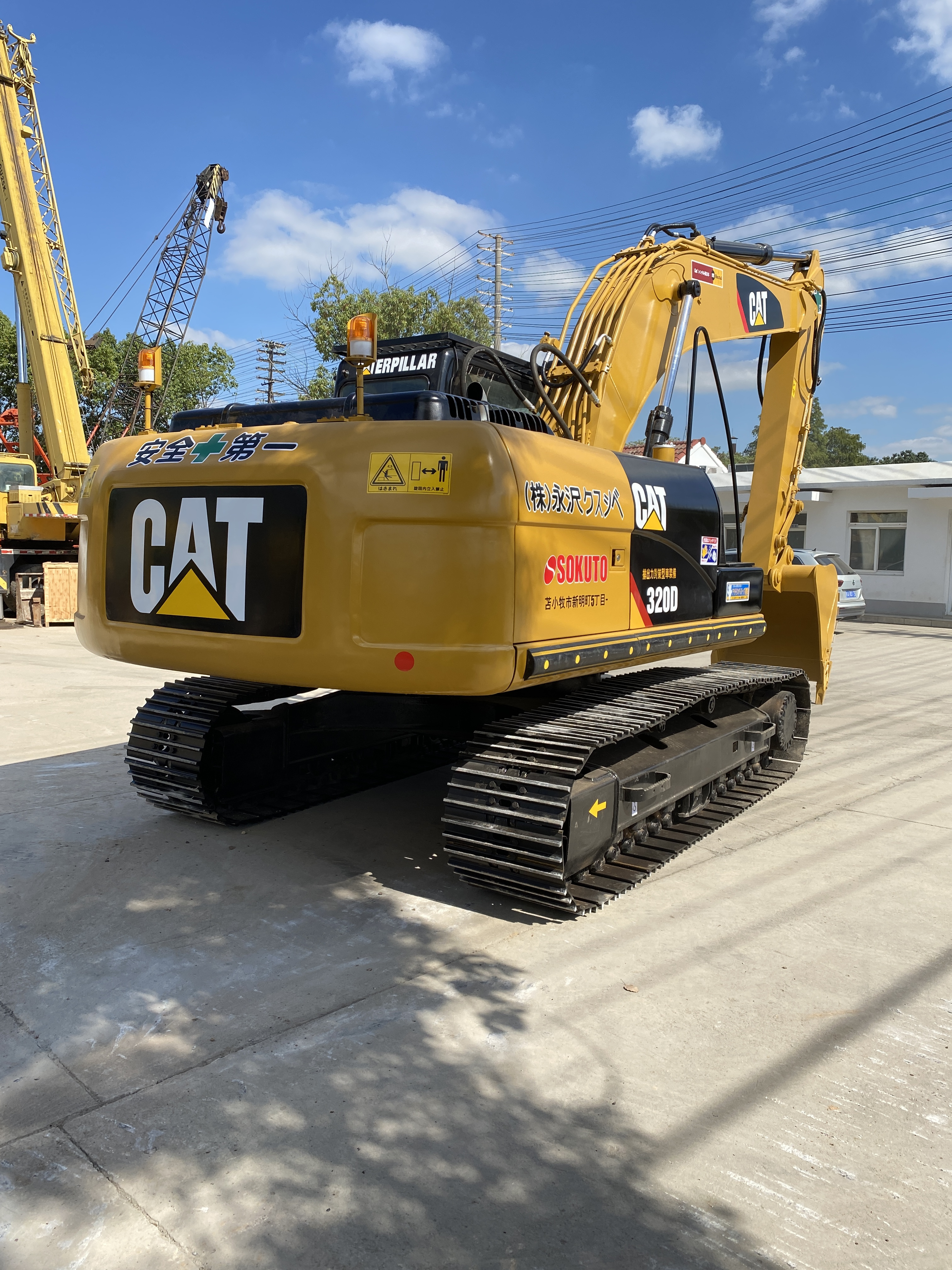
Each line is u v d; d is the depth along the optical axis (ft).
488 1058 9.99
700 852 16.75
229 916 13.62
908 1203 7.89
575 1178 8.14
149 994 11.32
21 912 13.67
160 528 13.64
